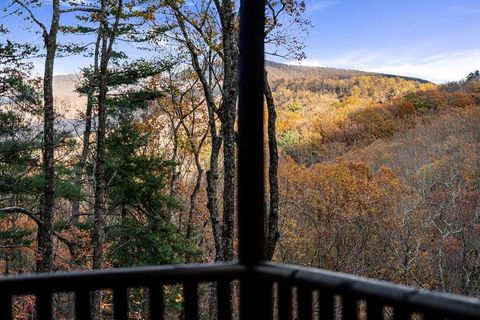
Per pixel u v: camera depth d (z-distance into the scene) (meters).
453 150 40.50
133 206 19.53
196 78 23.89
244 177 2.38
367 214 28.73
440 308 1.50
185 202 24.17
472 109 49.53
